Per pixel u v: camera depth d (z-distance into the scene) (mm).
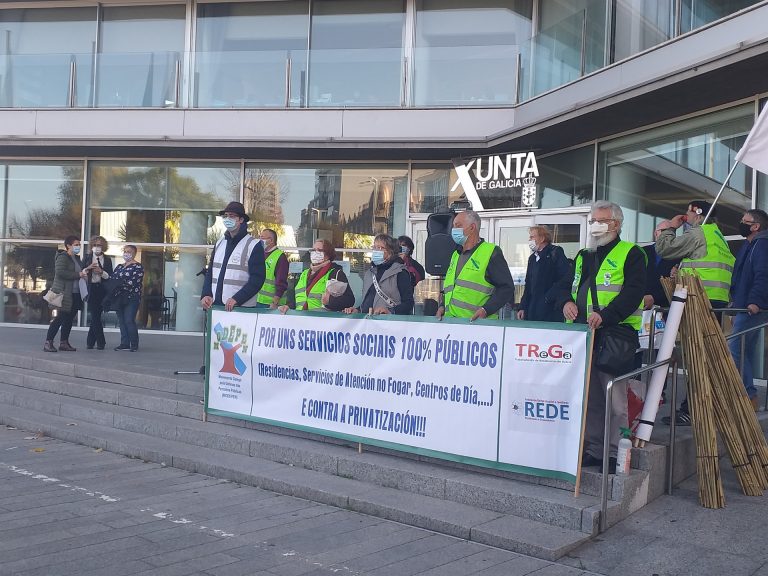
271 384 7535
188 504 6105
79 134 16000
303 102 15211
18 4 17547
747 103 10312
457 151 14539
